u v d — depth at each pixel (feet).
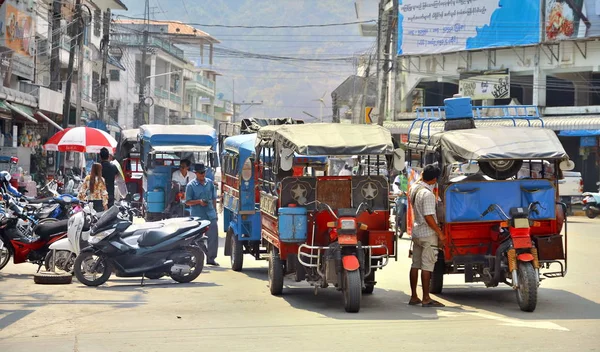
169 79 248.93
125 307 32.32
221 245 62.64
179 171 62.28
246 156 44.45
